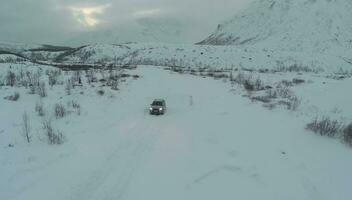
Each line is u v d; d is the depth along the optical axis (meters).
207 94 32.56
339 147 15.43
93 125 18.27
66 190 10.61
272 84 39.66
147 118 21.50
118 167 12.65
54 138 14.86
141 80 40.22
